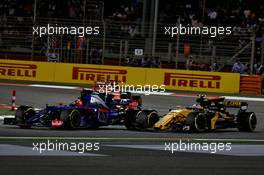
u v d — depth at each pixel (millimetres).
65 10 117438
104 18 117188
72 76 103250
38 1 119750
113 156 36125
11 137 44781
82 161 33625
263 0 118938
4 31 109438
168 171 31031
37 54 109750
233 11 118625
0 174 28484
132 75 100562
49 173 29297
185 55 104625
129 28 108938
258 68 103000
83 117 51969
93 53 106688
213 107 53188
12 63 105500
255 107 80312
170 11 120438
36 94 85875
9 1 121688
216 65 104125
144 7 110438
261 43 105500
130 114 53062
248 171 32031
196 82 99062
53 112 51188
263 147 44062
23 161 32938
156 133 50812
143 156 36594
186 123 50625
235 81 98625
